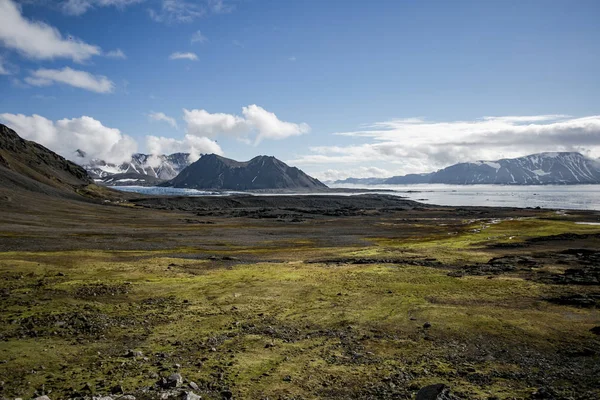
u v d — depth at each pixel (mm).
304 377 18516
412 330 26344
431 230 116875
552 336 24906
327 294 36750
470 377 18797
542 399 16094
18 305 30234
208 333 25234
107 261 53781
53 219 117438
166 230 109875
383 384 17859
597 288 37656
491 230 103375
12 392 15570
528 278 43688
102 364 19328
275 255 67438
